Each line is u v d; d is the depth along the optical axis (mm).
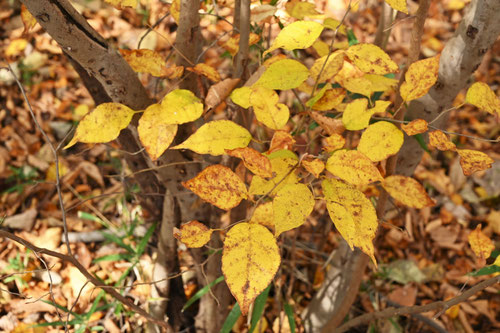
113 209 1474
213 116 1669
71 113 1755
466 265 1463
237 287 495
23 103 1771
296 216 513
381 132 574
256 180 574
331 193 540
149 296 1200
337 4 2000
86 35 599
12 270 1303
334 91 648
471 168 546
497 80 1993
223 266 500
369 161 532
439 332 1206
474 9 666
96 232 1392
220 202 535
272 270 498
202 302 1074
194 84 749
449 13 2232
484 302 1348
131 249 1169
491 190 1661
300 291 1286
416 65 591
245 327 1202
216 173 530
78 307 1244
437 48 2076
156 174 902
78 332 1051
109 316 1220
